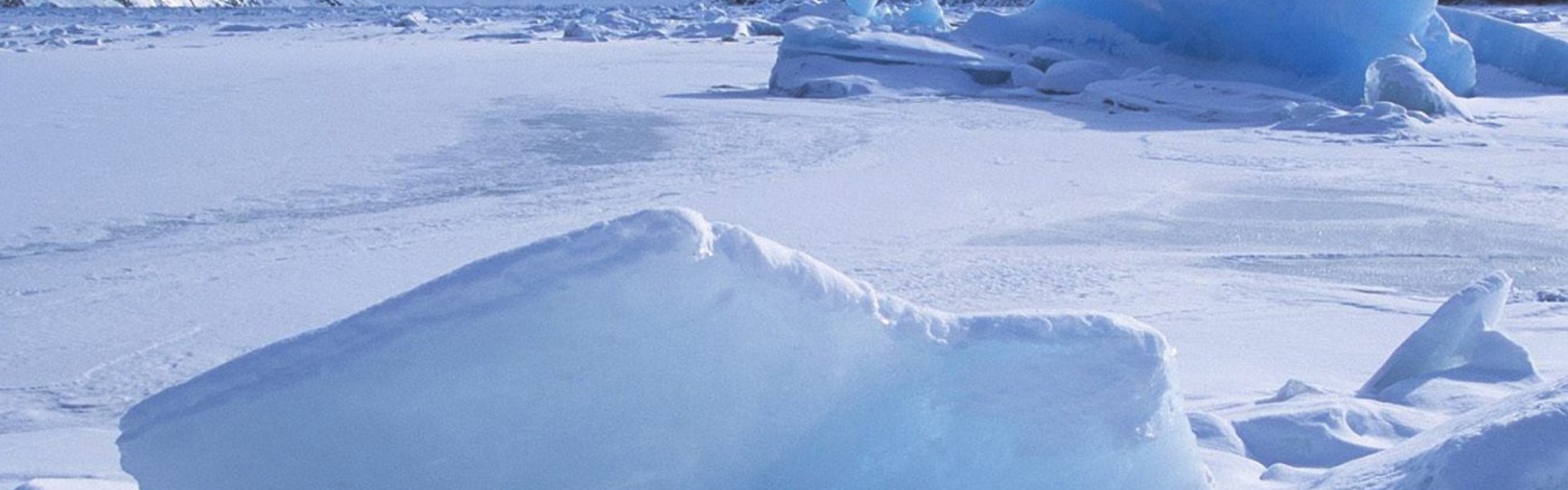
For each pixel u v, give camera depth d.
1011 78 23.80
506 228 10.38
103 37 47.91
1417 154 15.41
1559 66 24.11
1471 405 4.46
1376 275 8.51
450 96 22.69
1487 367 4.89
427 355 2.10
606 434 2.18
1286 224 10.46
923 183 12.67
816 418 2.29
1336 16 22.09
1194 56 24.84
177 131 17.39
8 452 4.69
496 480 2.18
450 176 13.42
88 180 13.18
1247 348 6.26
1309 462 3.99
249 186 12.75
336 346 2.12
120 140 16.38
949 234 10.00
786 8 48.91
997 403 2.37
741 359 2.21
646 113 19.67
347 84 25.45
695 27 46.75
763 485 2.28
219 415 2.17
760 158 14.56
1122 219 10.67
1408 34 21.86
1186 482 2.58
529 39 44.25
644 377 2.16
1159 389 2.45
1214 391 5.25
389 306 2.12
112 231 10.44
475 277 2.06
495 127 17.75
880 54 23.89
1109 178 13.09
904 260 8.95
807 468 2.30
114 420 5.54
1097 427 2.40
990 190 12.22
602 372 2.14
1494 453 2.51
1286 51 23.50
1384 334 6.68
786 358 2.24
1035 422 2.38
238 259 9.20
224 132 17.33
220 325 7.26
